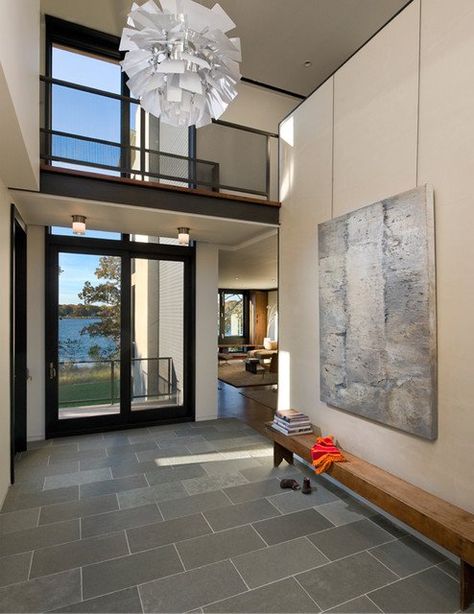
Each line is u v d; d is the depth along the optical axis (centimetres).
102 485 317
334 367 317
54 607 183
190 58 173
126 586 197
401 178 255
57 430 446
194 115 207
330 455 287
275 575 207
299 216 381
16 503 286
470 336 208
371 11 429
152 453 393
